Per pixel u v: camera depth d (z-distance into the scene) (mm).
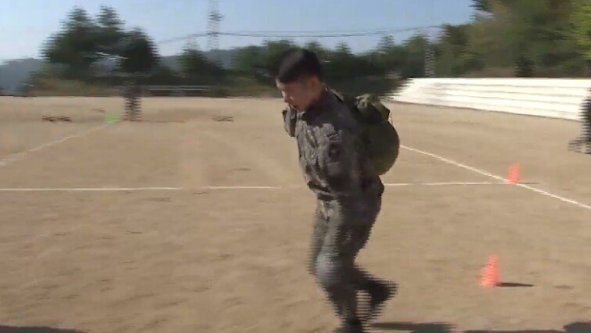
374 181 3900
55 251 6570
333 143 3596
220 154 15133
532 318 4793
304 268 6012
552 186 10789
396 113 34750
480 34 60750
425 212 8609
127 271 5902
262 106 41438
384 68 71438
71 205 9016
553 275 5844
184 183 10977
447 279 5715
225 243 6945
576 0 41969
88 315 4812
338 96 3797
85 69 72188
